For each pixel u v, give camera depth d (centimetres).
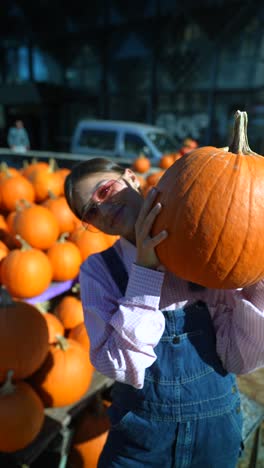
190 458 128
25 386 190
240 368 127
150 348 114
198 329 127
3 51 2039
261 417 222
